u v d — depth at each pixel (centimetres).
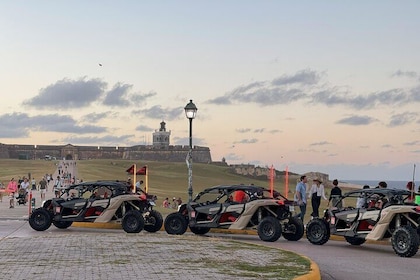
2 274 1087
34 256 1339
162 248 1509
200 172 19225
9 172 13625
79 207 2212
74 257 1324
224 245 1606
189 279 1042
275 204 2011
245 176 19238
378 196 1814
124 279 1039
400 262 1534
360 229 1817
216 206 2072
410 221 1703
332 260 1557
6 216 2909
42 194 4769
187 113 2588
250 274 1109
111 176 13238
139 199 2205
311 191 2445
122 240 1694
